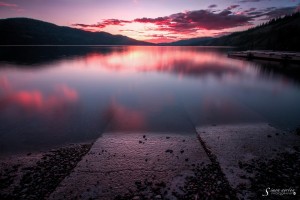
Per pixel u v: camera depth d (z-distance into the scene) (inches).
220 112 463.2
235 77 1041.5
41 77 1029.2
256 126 371.2
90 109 494.0
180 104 530.3
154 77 1034.1
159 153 270.1
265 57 2038.6
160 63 1892.2
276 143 295.4
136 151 276.1
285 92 684.1
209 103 539.8
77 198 189.0
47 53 3112.7
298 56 1608.0
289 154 262.2
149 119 418.3
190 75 1110.4
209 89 732.7
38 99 595.8
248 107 505.4
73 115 452.4
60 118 434.9
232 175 219.1
